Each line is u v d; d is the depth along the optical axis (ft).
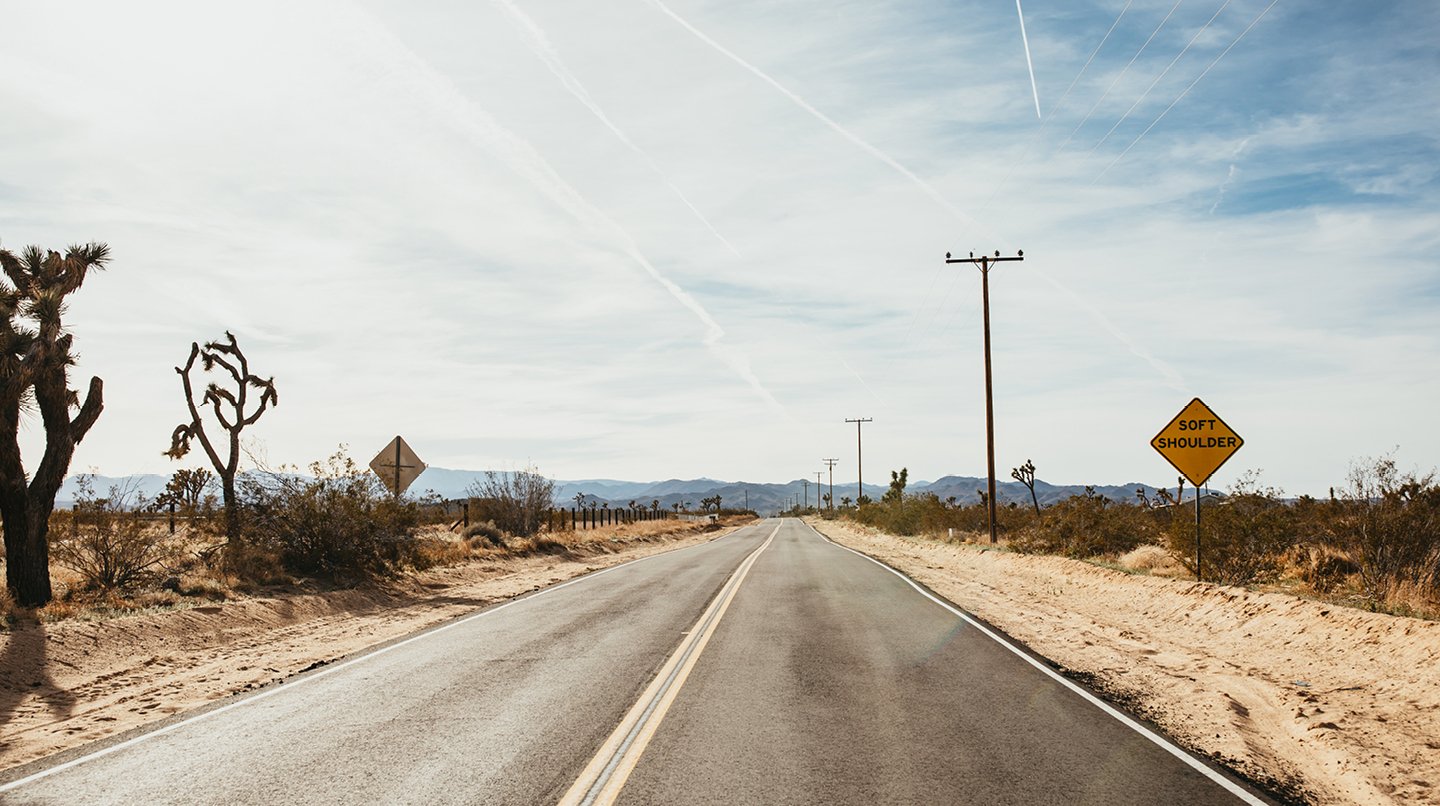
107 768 22.21
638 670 34.40
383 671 34.76
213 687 32.83
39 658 34.71
